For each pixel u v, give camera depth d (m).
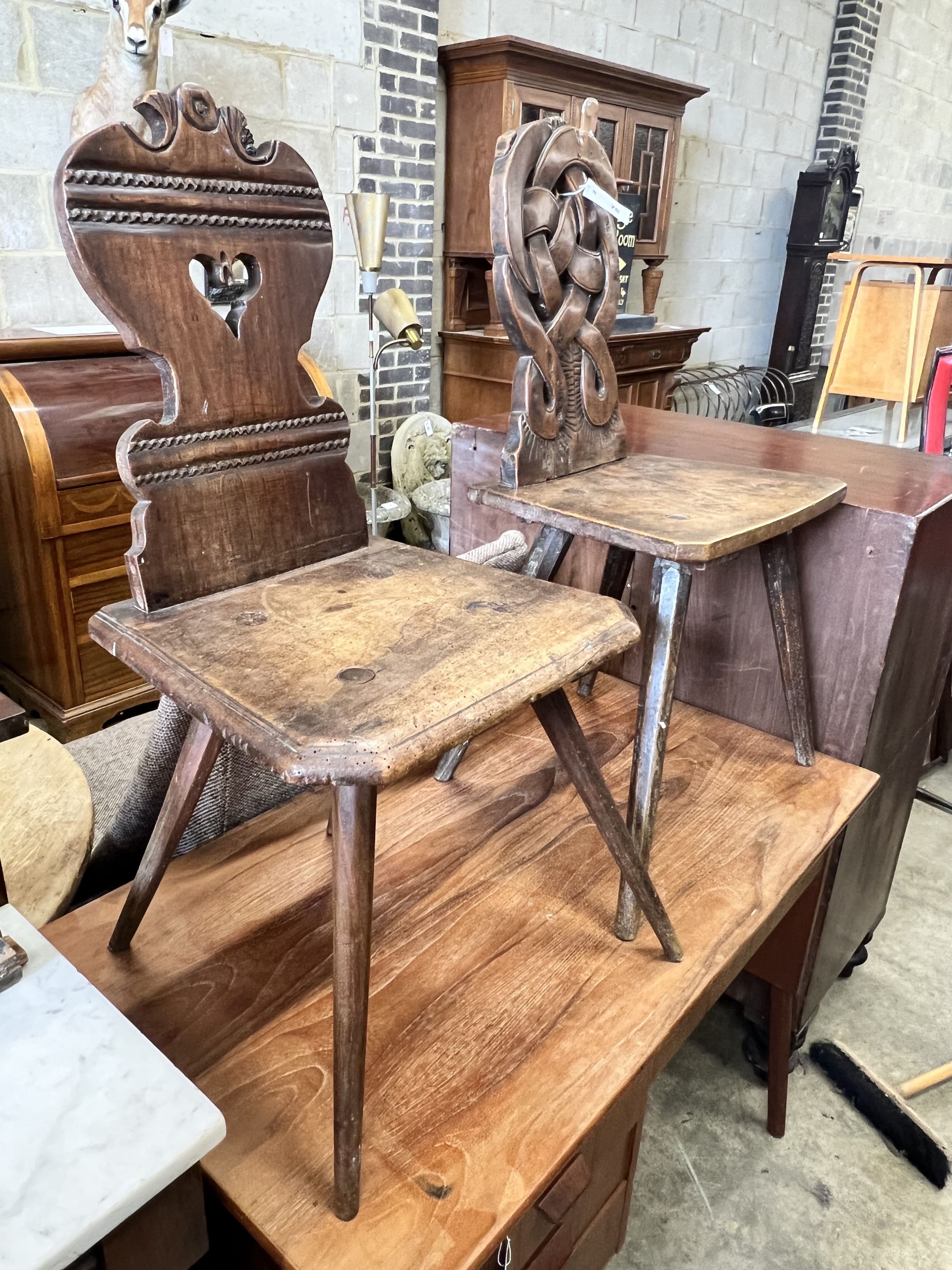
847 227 4.89
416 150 2.89
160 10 1.83
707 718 1.30
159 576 0.70
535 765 1.17
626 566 1.21
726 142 4.35
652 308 3.76
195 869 0.95
